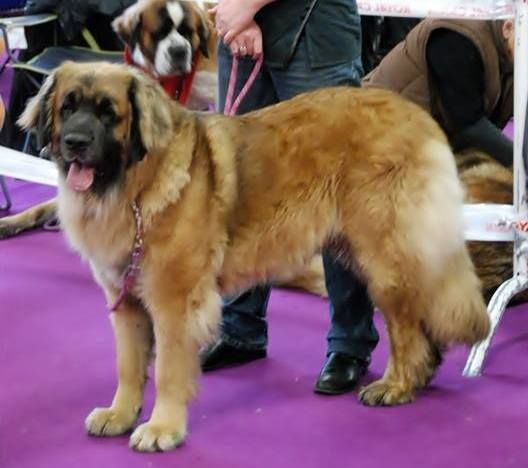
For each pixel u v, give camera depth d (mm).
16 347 4145
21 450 3131
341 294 3643
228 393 3627
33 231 6051
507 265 4730
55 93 3037
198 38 6512
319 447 3129
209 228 3088
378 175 3320
